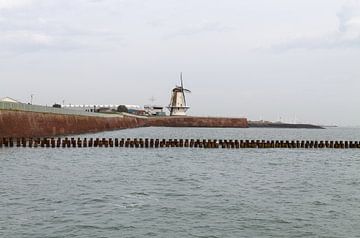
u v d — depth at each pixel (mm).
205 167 49781
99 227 22141
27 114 76750
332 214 25984
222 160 58625
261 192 33000
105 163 51375
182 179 39156
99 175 40594
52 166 46500
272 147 78938
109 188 33000
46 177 38062
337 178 42500
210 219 24188
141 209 26094
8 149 63281
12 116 70125
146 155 62969
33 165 46656
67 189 32062
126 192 31422
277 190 34094
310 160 62031
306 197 31203
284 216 25234
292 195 31953
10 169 42500
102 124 137250
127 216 24391
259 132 191750
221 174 43656
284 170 48875
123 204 27312
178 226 22703
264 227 22938
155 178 39469
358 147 83750
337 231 22547
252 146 77625
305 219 24688
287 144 80125
